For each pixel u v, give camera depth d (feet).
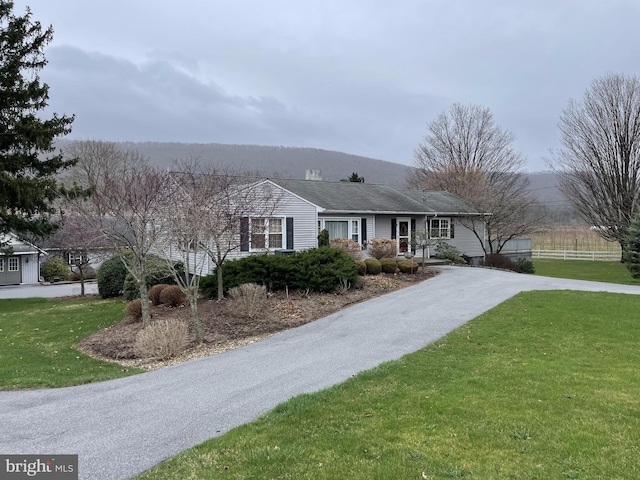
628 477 12.09
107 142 114.52
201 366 25.20
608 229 101.86
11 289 92.68
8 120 60.13
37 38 63.72
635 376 21.16
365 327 33.53
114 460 13.96
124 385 22.11
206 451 14.21
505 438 14.53
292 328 34.06
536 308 38.55
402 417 16.39
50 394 20.98
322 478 12.29
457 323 34.14
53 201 64.18
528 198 108.88
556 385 19.83
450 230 90.02
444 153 164.76
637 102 95.86
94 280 108.47
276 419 16.58
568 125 106.63
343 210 68.08
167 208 36.04
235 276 44.37
